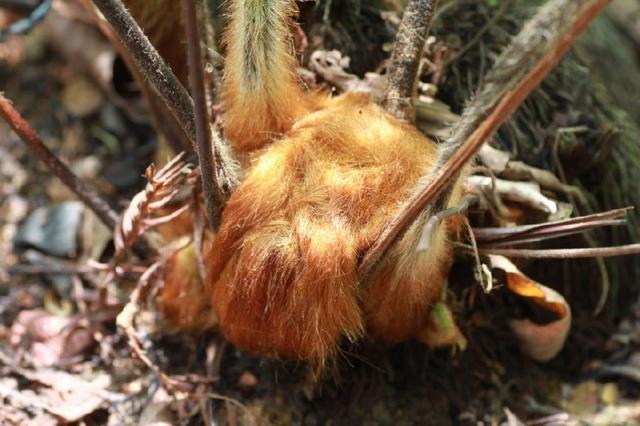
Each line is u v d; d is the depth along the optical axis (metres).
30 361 0.59
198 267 0.54
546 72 0.40
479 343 0.58
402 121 0.51
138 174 0.68
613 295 0.62
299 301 0.48
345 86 0.54
